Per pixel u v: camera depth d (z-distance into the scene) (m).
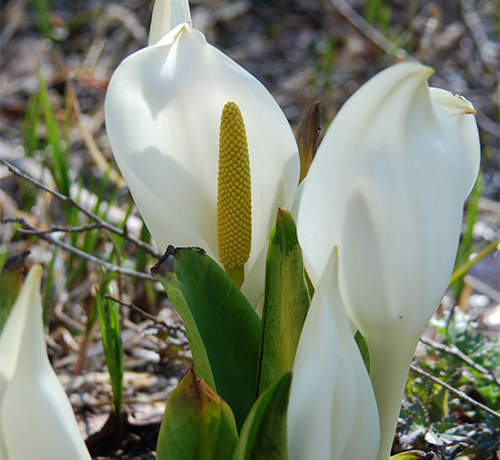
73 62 2.03
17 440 0.63
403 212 0.65
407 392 0.82
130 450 0.82
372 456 0.66
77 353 0.92
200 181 0.73
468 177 0.69
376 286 0.66
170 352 0.86
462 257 1.07
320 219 0.66
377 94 0.65
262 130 0.72
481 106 1.83
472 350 0.84
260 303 0.74
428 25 1.79
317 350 0.65
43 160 1.18
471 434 0.79
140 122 0.71
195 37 0.73
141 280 0.97
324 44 2.16
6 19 2.22
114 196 1.17
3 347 0.63
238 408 0.69
